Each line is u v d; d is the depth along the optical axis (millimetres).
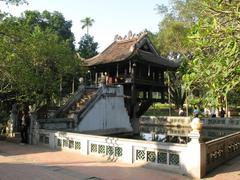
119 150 12891
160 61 28828
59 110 22953
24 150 15609
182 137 27219
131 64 26703
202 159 10594
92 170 11234
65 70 22188
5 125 22797
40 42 19297
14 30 16750
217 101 5188
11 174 10359
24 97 19969
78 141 14789
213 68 5242
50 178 9914
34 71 19531
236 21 5379
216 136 26859
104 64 28078
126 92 28266
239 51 4941
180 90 38812
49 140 16594
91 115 22922
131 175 10602
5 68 16812
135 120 28141
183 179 10297
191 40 5629
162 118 33469
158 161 11625
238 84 5258
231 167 12125
